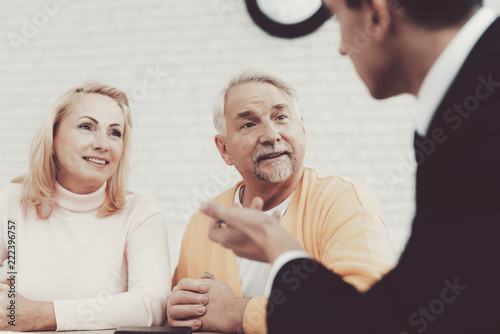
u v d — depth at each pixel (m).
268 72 1.15
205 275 1.08
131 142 1.36
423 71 0.52
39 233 1.24
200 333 0.95
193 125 2.76
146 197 1.34
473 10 0.50
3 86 2.91
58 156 1.27
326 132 2.64
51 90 2.88
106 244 1.25
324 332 0.49
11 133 2.88
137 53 2.85
